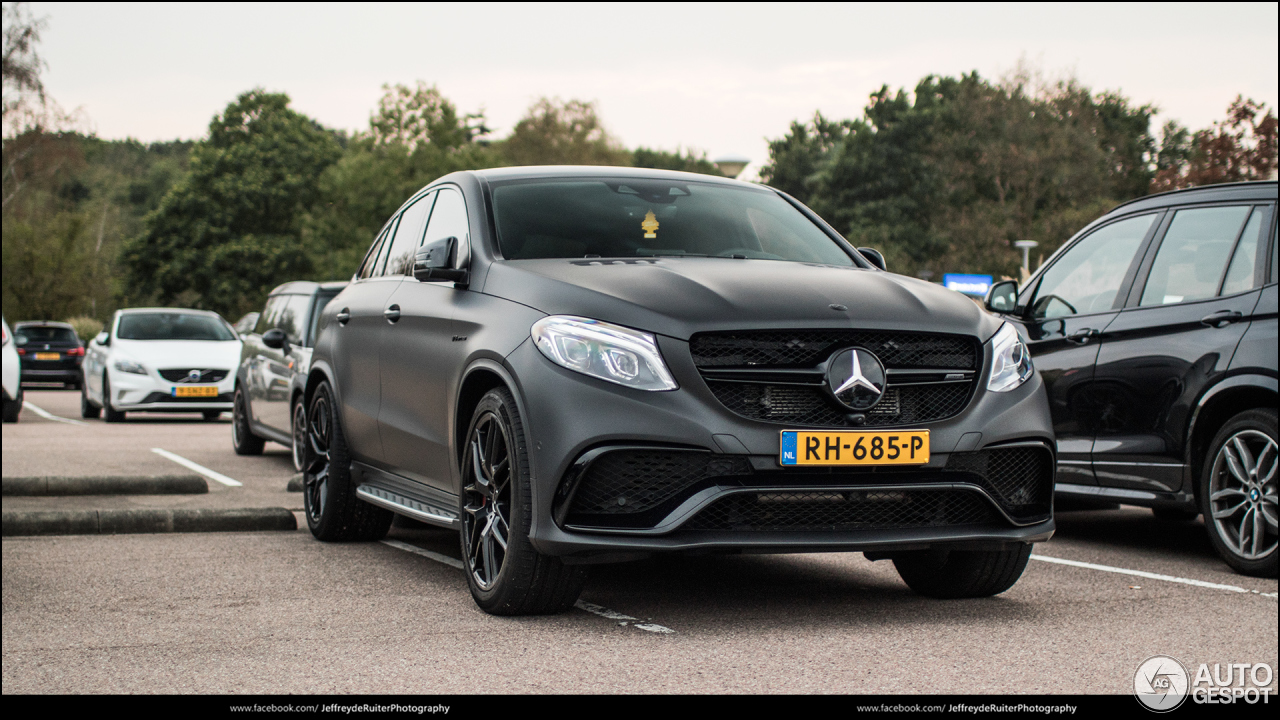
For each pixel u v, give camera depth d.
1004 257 56.38
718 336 3.94
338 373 6.21
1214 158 29.14
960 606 4.57
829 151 77.69
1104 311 6.39
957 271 57.69
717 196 5.54
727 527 3.90
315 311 10.43
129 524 6.57
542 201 5.18
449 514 4.80
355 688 3.36
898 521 4.07
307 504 6.53
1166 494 5.94
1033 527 4.26
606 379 3.90
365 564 5.55
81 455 11.42
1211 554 6.18
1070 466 6.47
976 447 4.10
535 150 75.88
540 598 4.18
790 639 3.95
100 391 16.84
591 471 3.89
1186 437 5.82
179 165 116.19
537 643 3.87
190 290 61.97
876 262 5.52
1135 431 6.10
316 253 60.56
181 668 3.59
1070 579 5.27
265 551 5.95
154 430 15.17
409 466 5.29
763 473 3.87
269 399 10.91
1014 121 58.69
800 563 5.59
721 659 3.67
